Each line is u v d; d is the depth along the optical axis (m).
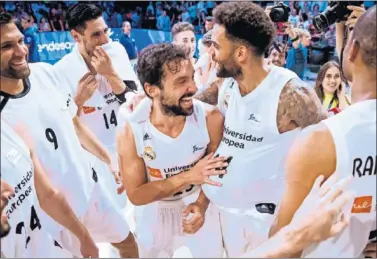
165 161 1.20
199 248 1.31
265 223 1.24
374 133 0.85
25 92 1.06
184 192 1.27
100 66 1.16
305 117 1.13
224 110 1.17
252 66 1.10
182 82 1.12
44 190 1.13
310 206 0.91
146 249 1.31
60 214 1.16
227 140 1.19
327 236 0.93
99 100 1.18
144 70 1.11
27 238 1.11
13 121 1.05
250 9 1.05
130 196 1.24
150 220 1.29
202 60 1.14
